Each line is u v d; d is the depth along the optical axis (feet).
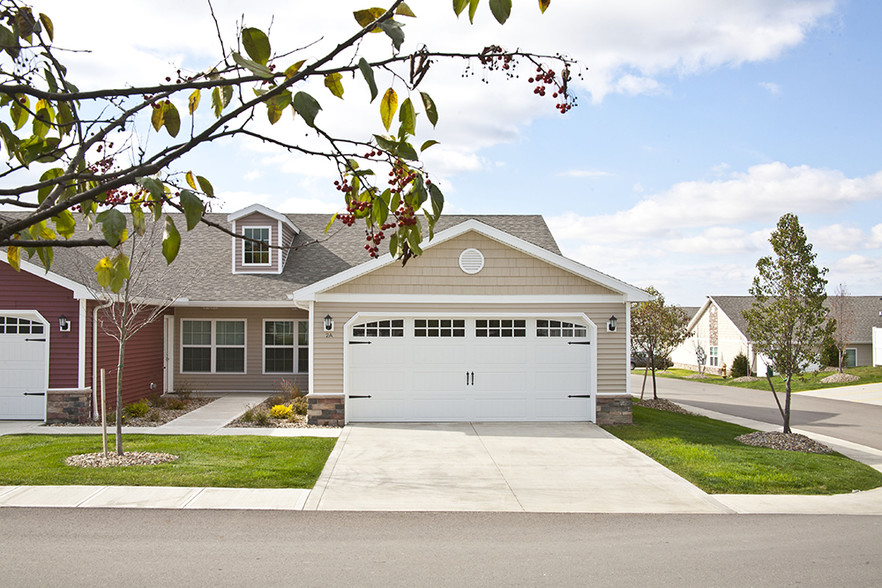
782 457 39.47
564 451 39.81
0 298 46.83
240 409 54.34
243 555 22.41
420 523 26.50
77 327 47.21
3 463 33.68
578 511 28.53
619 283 48.44
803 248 45.24
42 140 9.02
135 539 23.81
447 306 48.57
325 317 47.67
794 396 89.61
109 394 50.37
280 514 27.20
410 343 48.78
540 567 21.83
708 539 25.02
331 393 47.55
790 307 45.42
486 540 24.54
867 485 34.06
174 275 62.39
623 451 40.01
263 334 64.90
